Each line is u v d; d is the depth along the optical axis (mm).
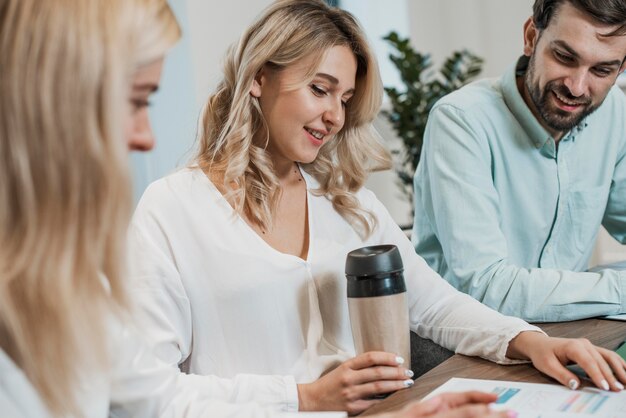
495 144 1781
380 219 1597
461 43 3916
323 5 1446
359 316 1204
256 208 1432
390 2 4129
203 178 1435
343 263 1493
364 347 1217
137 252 1311
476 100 1792
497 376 1186
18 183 720
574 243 1895
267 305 1379
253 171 1463
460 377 1196
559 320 1524
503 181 1811
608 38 1588
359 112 1545
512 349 1250
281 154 1488
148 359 1114
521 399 1062
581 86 1642
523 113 1772
